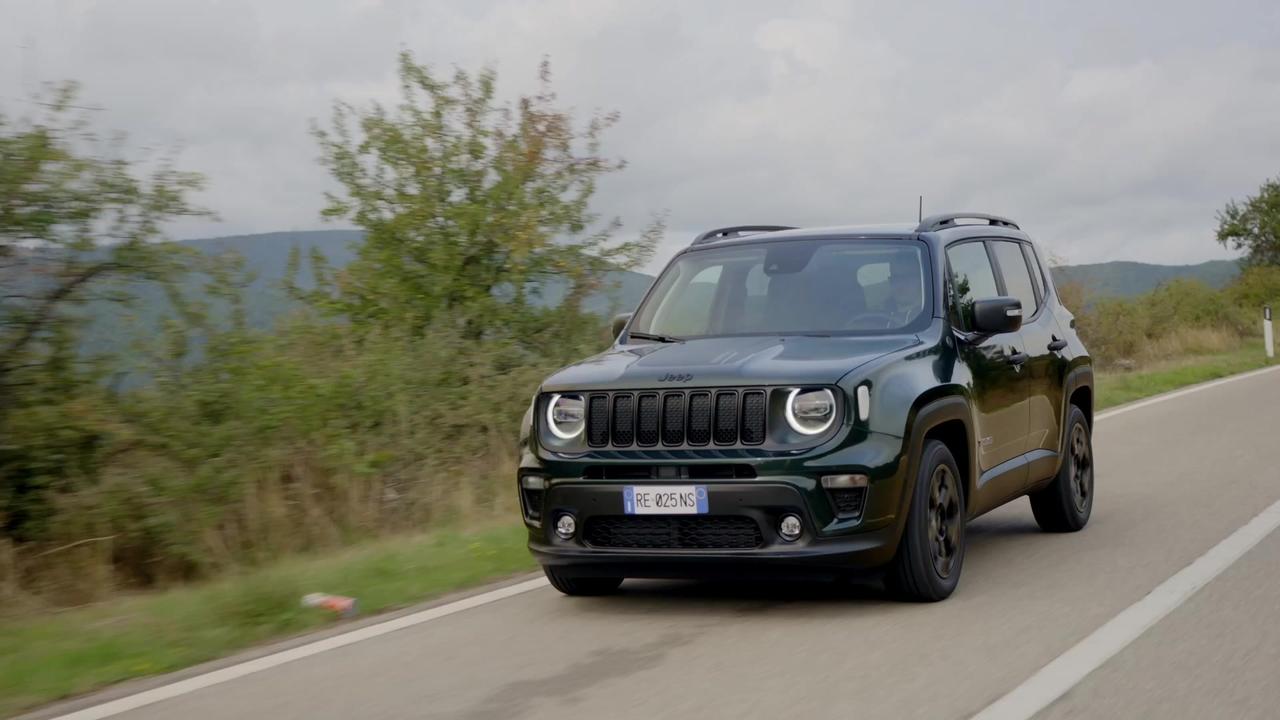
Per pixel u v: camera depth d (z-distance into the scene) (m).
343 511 10.12
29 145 8.20
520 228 13.55
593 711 4.74
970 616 6.10
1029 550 7.93
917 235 7.49
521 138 13.95
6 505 8.51
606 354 7.11
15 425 8.48
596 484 6.30
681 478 6.17
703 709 4.71
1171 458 11.97
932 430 6.69
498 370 12.59
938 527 6.58
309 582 7.20
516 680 5.24
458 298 13.74
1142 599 6.31
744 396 6.17
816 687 4.95
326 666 5.57
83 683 5.36
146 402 9.23
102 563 8.51
